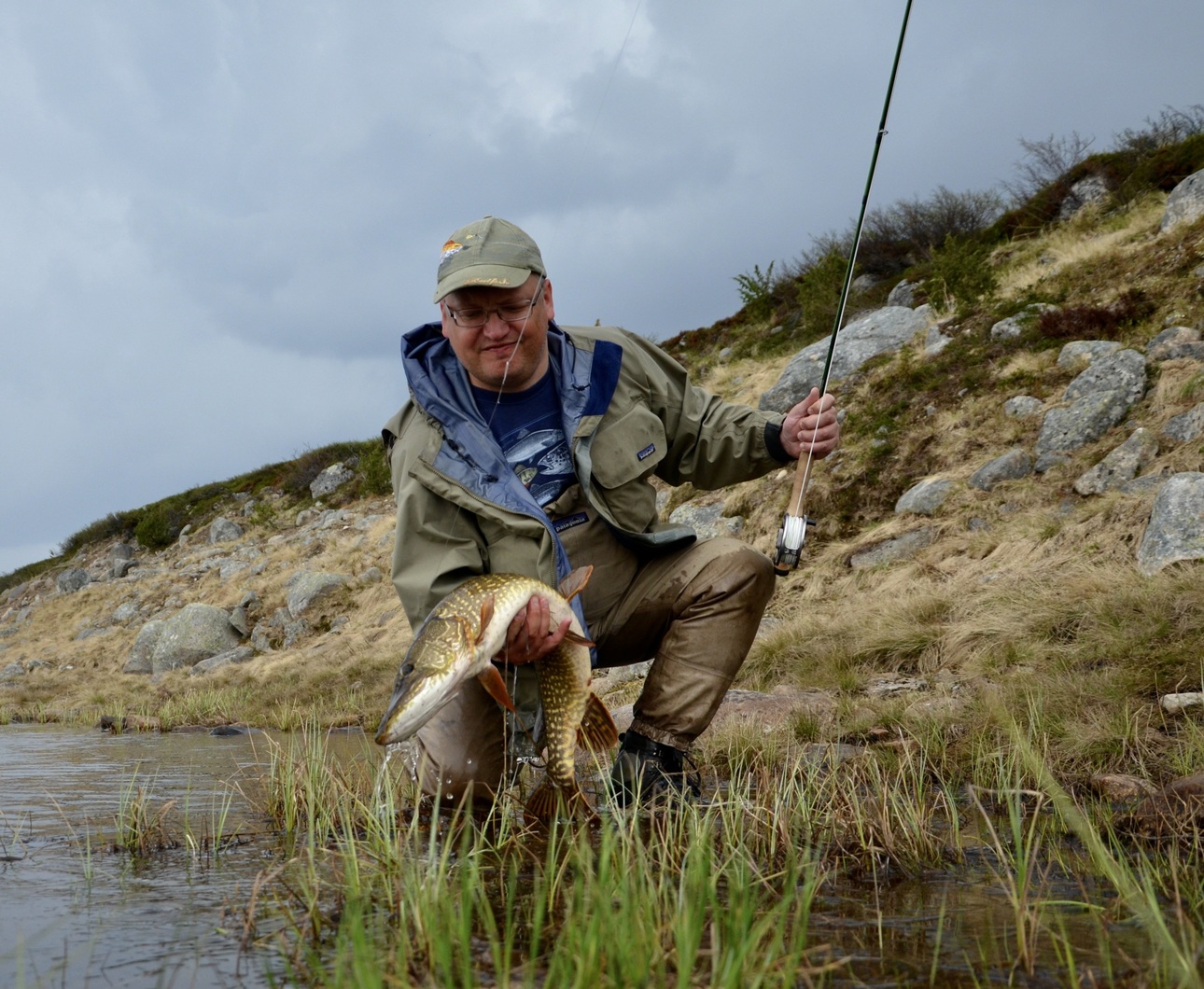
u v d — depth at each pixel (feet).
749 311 84.84
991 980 6.28
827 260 75.41
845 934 7.30
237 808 13.41
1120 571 25.29
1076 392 39.93
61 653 85.76
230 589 82.79
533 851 9.92
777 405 56.95
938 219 75.97
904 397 48.47
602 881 6.59
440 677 9.00
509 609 9.57
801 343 72.33
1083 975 6.31
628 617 12.89
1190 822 10.00
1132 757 13.75
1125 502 30.45
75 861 10.12
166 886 8.95
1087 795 12.64
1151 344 40.32
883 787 10.78
